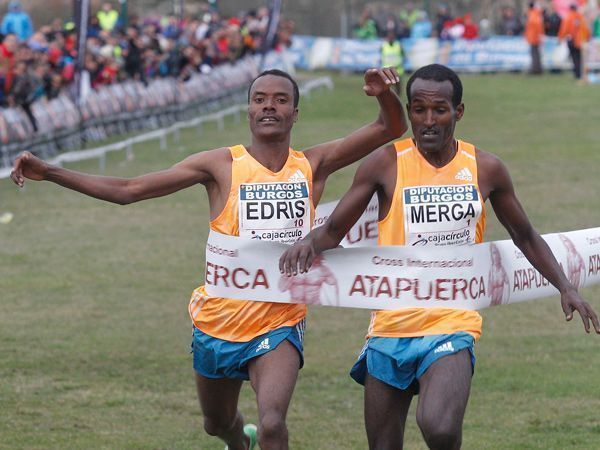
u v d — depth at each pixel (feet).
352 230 54.34
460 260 49.65
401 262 49.80
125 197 50.21
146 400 71.20
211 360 51.90
